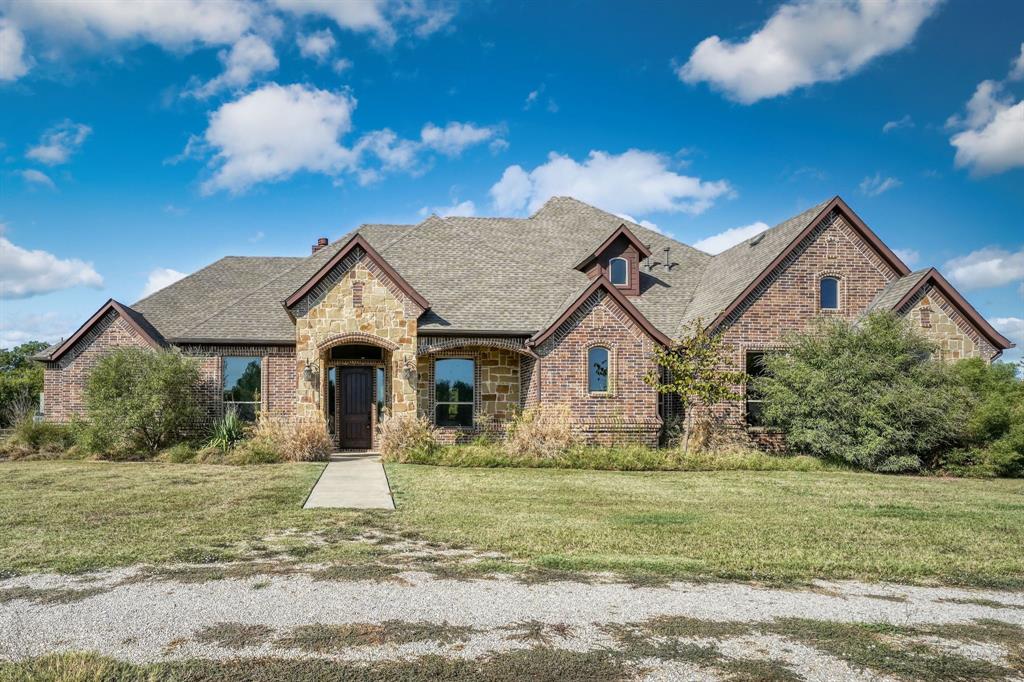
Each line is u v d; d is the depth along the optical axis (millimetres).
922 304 21344
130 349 20656
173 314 24625
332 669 5102
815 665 5309
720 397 19891
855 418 19047
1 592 6762
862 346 19672
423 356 22562
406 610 6355
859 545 9172
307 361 20672
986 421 18391
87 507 11469
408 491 13516
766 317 22453
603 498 12922
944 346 21297
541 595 6824
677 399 22797
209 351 22141
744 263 24469
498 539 9219
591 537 9398
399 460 18938
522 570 7691
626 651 5512
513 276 24781
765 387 20641
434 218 28500
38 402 38156
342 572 7531
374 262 21062
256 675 4984
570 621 6141
